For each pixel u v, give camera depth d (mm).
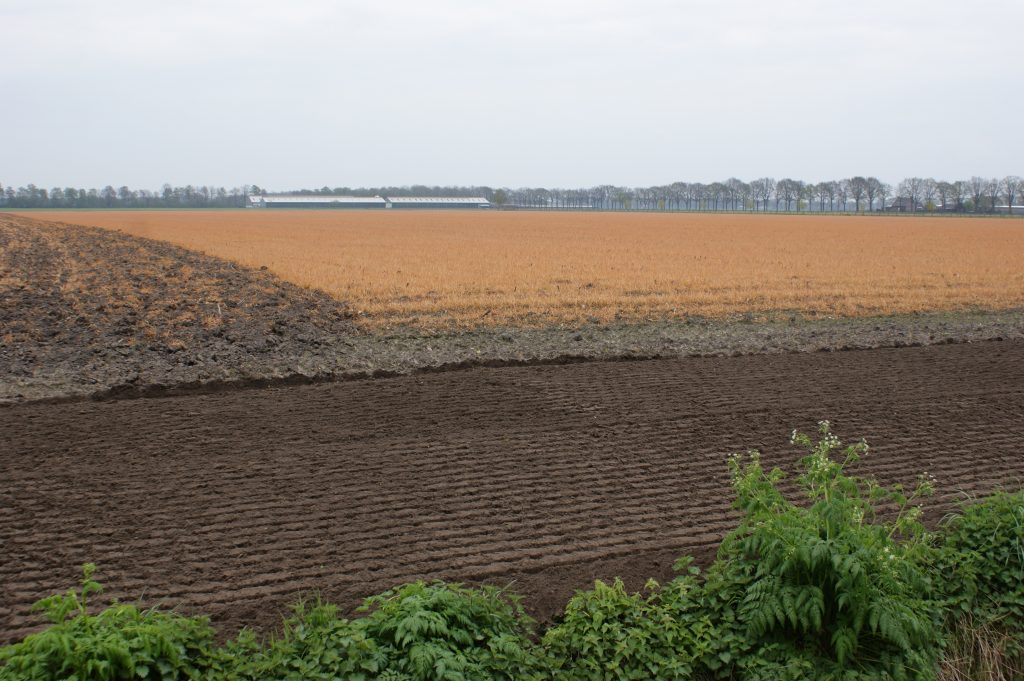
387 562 6797
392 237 56969
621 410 11469
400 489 8422
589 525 7609
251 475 8742
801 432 10617
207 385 12836
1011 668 5855
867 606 5422
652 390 12680
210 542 7133
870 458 9711
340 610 6016
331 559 6844
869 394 12625
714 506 8102
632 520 7734
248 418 10844
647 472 9047
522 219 106750
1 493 8172
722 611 5941
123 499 8062
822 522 5871
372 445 9805
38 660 4578
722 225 85250
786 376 13891
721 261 36344
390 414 11102
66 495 8148
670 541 7273
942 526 7219
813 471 6426
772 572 5789
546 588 6402
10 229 57000
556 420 10938
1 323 17297
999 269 33531
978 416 11500
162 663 4855
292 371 13742
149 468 8906
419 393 12289
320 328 18125
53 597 5113
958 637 6031
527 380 13281
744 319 20953
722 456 9633
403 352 15820
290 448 9641
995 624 6148
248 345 15953
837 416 11367
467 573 6609
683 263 35000
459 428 10531
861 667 5477
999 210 159500
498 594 6023
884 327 20031
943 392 12812
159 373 13523
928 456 9789
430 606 5449
